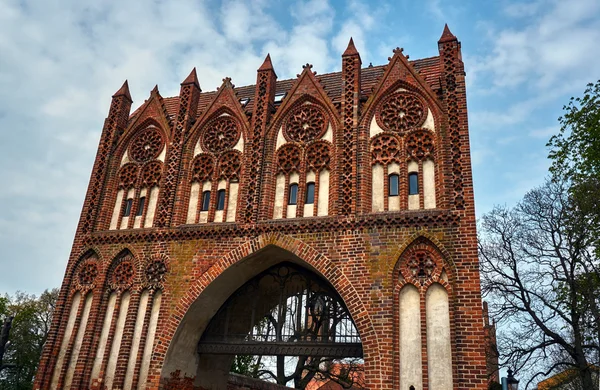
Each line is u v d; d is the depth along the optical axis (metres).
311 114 20.03
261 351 18.66
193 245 19.08
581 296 21.56
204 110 21.78
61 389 18.33
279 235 18.02
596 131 22.00
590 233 22.00
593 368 23.38
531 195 24.56
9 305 47.72
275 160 19.73
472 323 14.87
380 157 18.31
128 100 23.84
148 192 21.02
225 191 19.92
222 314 20.11
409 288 16.11
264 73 21.34
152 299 18.91
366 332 15.73
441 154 17.52
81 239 20.77
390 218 16.94
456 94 18.16
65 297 19.92
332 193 18.19
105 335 19.00
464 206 16.38
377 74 21.86
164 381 17.73
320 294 18.98
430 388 14.63
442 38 19.31
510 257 24.44
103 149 22.50
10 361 43.22
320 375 38.84
